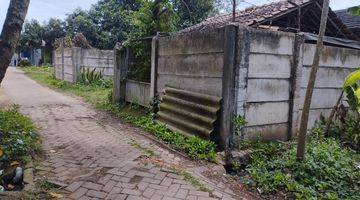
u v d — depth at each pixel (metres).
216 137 6.15
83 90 14.90
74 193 4.08
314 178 5.00
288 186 4.70
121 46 10.63
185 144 6.11
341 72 7.80
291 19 9.44
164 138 6.68
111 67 17.97
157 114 7.96
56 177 4.52
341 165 5.53
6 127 5.86
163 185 4.43
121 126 8.00
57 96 13.04
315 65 4.97
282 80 6.50
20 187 4.16
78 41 19.36
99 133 7.14
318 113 7.50
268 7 9.88
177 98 7.38
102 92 14.30
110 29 28.95
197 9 15.59
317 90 7.38
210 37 6.35
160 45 8.28
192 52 6.96
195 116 6.57
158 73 8.43
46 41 38.38
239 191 4.67
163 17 10.24
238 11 11.58
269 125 6.43
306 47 6.84
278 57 6.34
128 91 10.54
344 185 4.98
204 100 6.46
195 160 5.59
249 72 5.94
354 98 6.40
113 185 4.35
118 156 5.51
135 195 4.11
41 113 9.20
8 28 4.51
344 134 7.42
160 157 5.61
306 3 8.79
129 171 4.84
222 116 5.98
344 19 13.06
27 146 5.35
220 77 6.14
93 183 4.38
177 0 11.01
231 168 5.60
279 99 6.51
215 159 5.53
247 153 5.78
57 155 5.47
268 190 4.70
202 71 6.65
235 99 5.82
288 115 6.73
